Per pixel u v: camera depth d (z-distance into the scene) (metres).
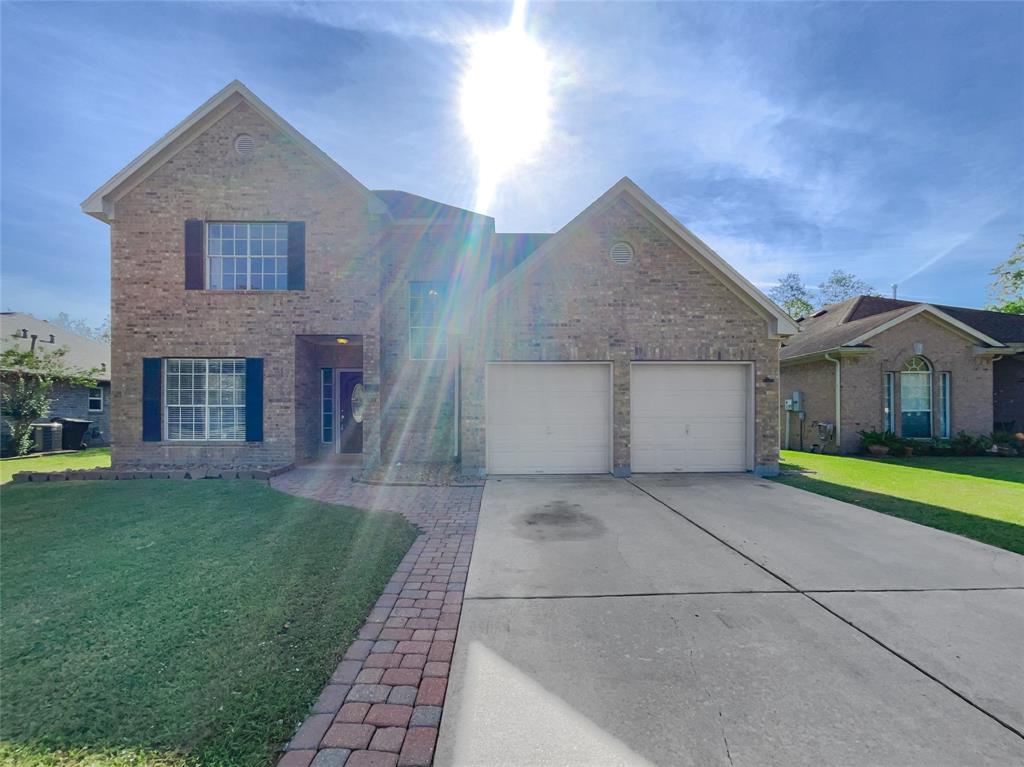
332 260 11.37
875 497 7.98
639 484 9.14
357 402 13.37
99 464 13.09
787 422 17.14
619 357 10.11
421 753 2.25
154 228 11.19
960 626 3.53
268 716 2.48
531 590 4.18
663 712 2.56
